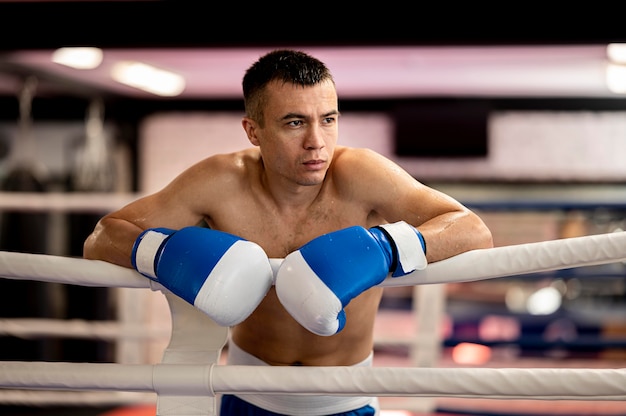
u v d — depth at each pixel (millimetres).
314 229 1566
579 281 6781
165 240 1263
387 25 3361
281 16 3416
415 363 3168
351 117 7246
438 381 1196
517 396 1188
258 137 1445
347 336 1652
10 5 3453
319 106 1354
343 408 1706
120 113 7113
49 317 5801
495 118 7105
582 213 6656
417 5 3340
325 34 3436
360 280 1172
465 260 1262
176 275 1201
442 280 1266
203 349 1342
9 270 1289
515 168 7109
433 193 1490
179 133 7398
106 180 6500
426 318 3146
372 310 1659
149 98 7145
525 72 5723
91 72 5758
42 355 5652
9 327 3334
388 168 1549
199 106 7125
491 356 5988
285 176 1402
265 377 1229
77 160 6871
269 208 1566
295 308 1174
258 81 1398
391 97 6762
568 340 3307
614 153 7004
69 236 6406
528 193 7133
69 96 6289
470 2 3320
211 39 3445
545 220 7199
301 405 1692
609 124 6996
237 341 1768
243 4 3430
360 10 3391
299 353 1675
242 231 1573
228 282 1175
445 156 6762
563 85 6309
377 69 5617
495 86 6355
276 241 1571
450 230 1318
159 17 3477
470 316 6188
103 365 1270
